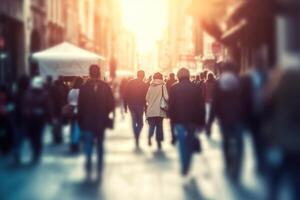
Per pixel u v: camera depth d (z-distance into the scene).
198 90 11.48
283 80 4.70
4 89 15.27
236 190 7.44
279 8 4.64
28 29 35.25
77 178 11.50
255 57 4.98
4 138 14.92
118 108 49.59
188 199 8.97
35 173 12.09
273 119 4.79
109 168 13.04
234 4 5.61
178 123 11.48
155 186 10.38
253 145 5.12
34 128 13.92
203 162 12.91
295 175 4.94
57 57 25.16
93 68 12.35
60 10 46.69
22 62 34.25
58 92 17.58
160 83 17.92
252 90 5.01
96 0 83.50
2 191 9.99
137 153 16.25
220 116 8.09
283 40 4.61
